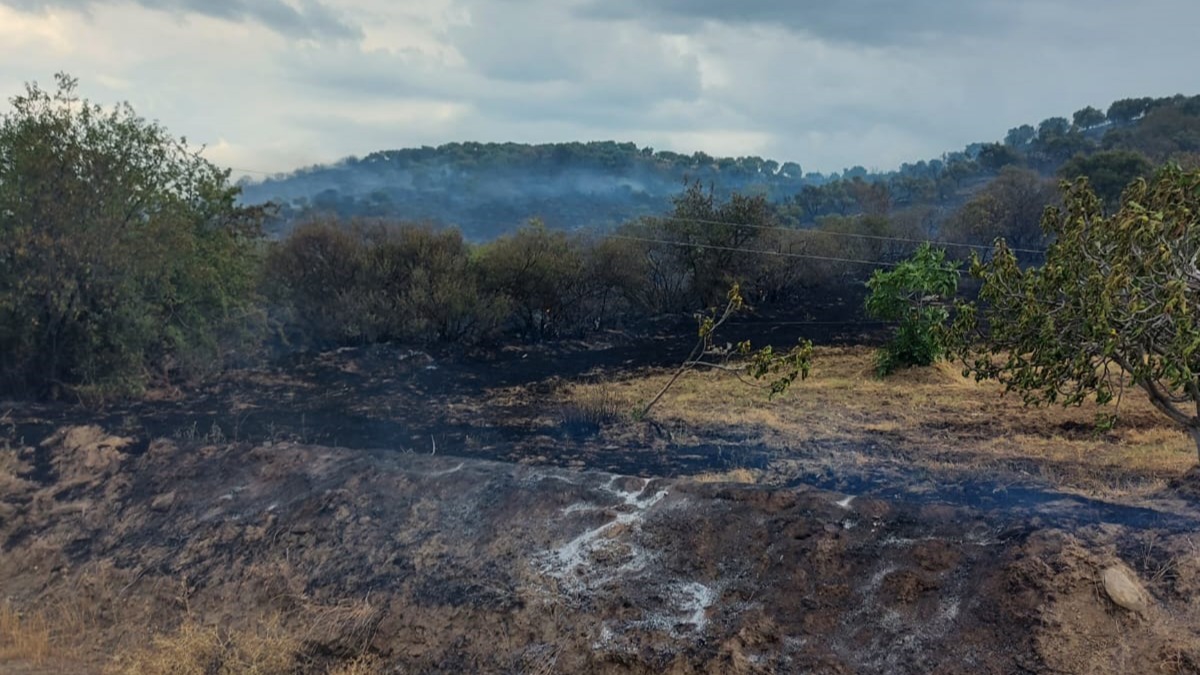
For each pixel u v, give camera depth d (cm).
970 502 806
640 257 2636
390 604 755
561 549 774
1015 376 830
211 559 862
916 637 609
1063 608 585
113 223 1417
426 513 858
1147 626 559
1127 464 960
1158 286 670
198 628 775
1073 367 753
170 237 1488
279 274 2102
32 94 1376
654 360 2050
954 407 1378
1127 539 634
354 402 1500
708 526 756
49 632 802
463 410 1429
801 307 2930
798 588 672
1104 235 733
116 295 1456
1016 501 795
